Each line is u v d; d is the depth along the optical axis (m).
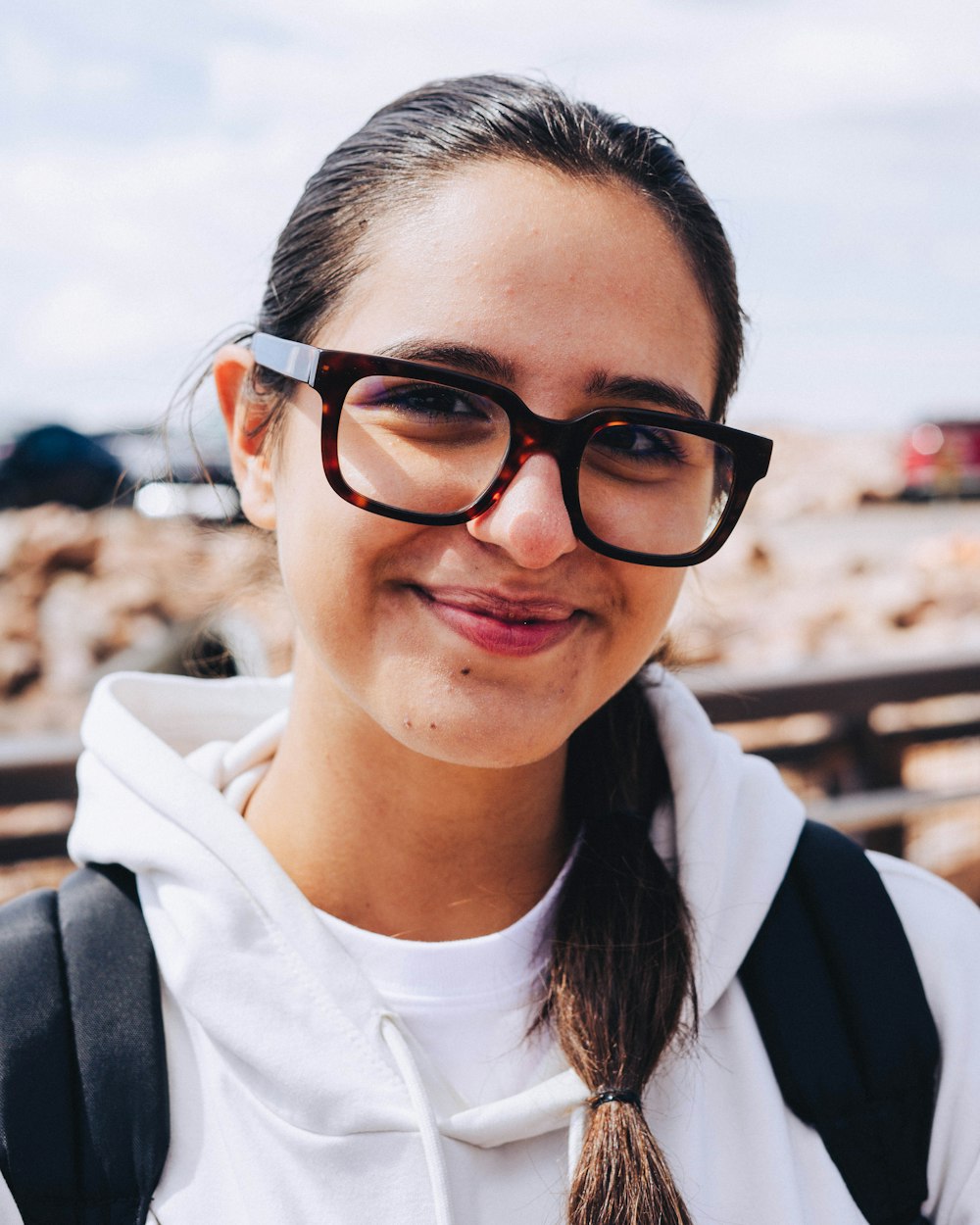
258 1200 0.87
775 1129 0.96
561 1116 0.92
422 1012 0.95
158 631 4.57
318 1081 0.90
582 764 1.09
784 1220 0.93
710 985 1.00
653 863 1.02
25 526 5.29
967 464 13.95
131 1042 0.90
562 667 0.87
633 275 0.87
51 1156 0.85
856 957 1.01
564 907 0.99
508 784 0.98
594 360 0.85
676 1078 0.96
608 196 0.88
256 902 0.96
